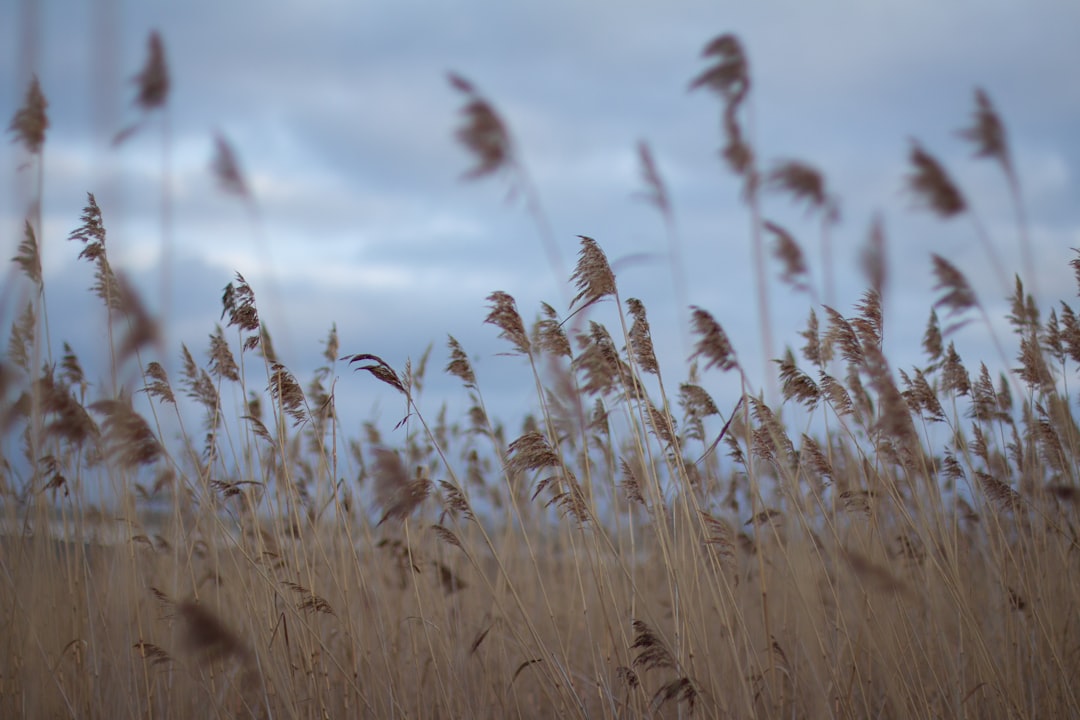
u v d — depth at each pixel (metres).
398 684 5.13
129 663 4.77
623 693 5.03
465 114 4.64
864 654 5.19
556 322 4.96
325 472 5.30
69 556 4.93
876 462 5.11
